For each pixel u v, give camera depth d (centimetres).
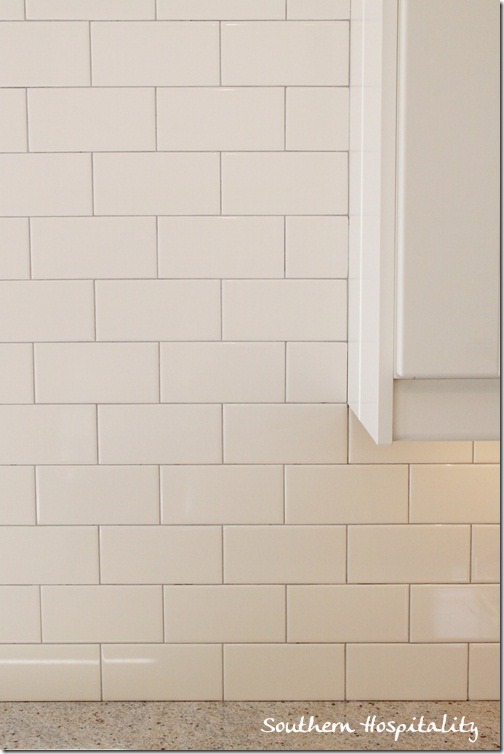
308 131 133
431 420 104
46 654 138
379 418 103
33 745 126
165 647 138
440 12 97
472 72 97
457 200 99
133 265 135
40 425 136
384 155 99
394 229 100
